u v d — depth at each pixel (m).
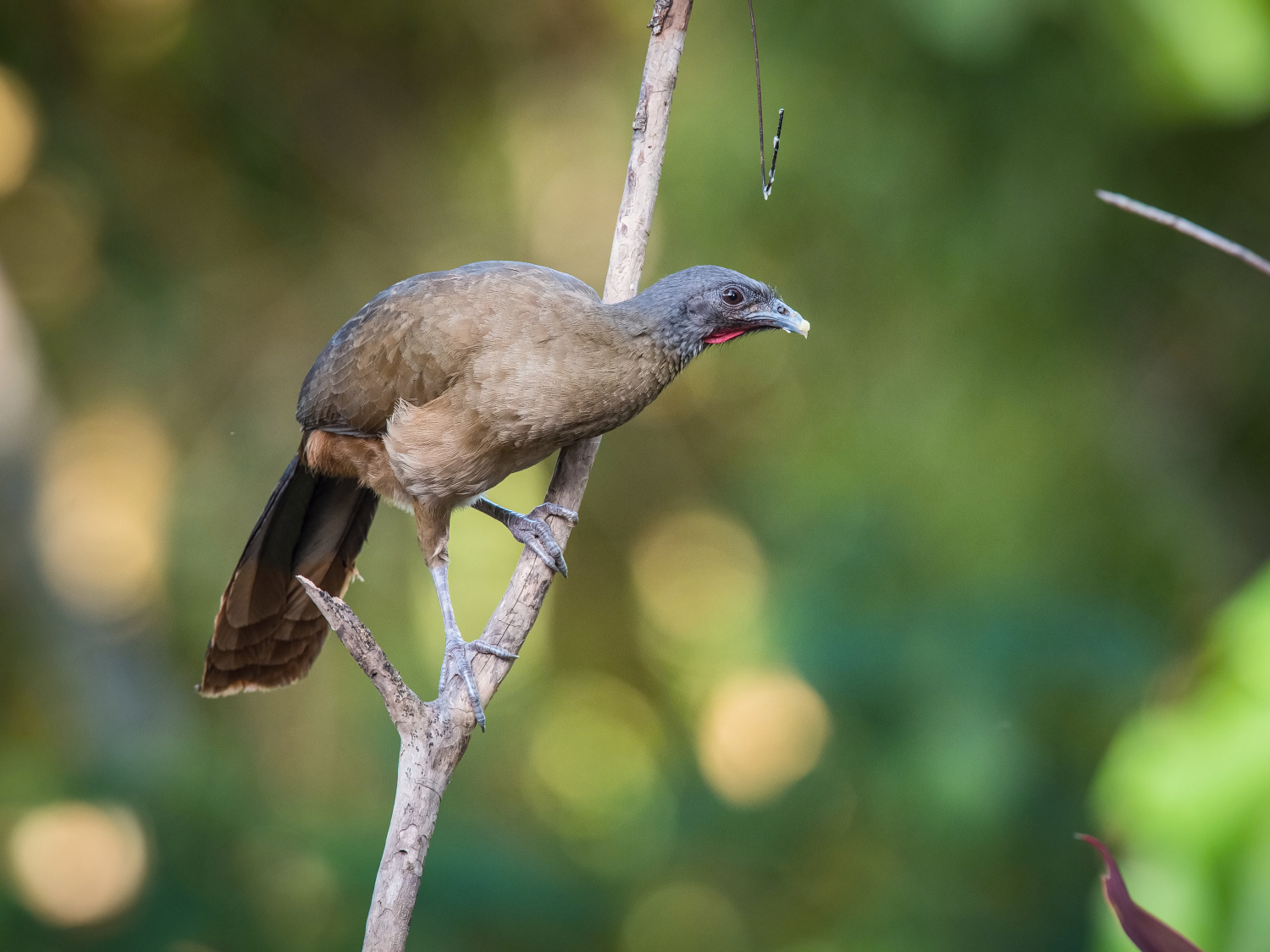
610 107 17.66
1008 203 11.74
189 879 11.70
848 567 11.65
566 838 15.42
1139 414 12.43
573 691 20.62
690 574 20.33
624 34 17.39
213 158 18.34
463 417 6.65
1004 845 11.29
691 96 13.71
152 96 18.05
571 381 6.51
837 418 13.46
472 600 17.88
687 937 14.14
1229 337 12.39
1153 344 12.55
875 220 12.63
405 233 18.70
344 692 17.41
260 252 18.77
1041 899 11.49
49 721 17.27
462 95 18.62
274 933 11.61
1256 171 11.80
